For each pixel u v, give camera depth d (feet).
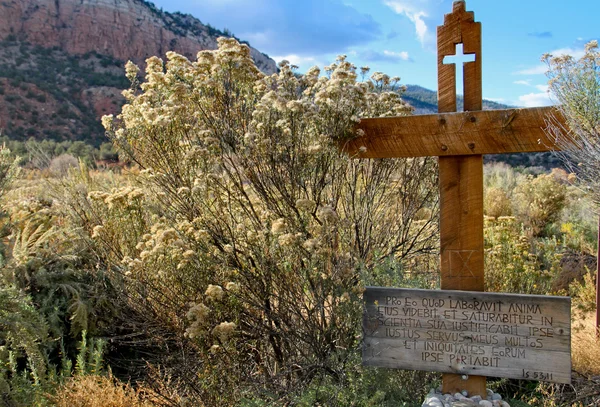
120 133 12.21
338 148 10.02
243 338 10.14
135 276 10.77
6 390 9.41
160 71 11.64
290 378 9.98
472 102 9.34
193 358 10.27
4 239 14.26
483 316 8.93
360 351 10.04
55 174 19.16
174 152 11.21
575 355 11.43
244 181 10.73
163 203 11.66
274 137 9.89
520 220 28.17
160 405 9.40
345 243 10.00
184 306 9.85
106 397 9.38
